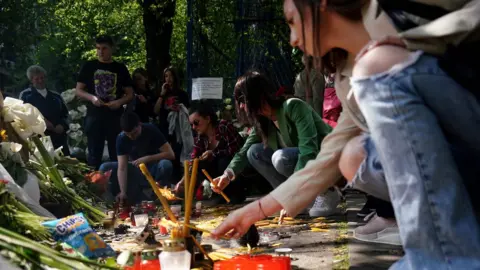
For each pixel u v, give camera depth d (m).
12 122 5.81
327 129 5.63
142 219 5.71
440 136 2.14
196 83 10.31
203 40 11.40
